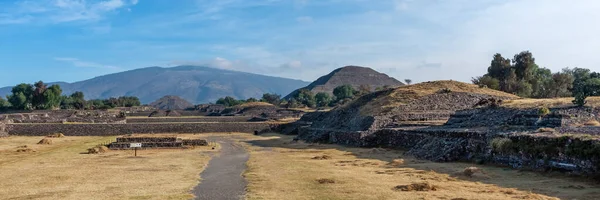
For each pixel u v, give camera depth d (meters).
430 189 28.25
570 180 30.56
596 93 57.31
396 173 36.41
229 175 37.16
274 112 156.00
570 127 39.56
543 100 58.62
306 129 88.00
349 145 66.06
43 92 193.12
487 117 55.06
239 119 132.75
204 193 28.75
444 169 38.09
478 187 29.22
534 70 122.56
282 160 48.06
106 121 115.94
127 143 65.00
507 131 42.91
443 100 78.62
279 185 31.00
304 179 33.50
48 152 58.81
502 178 32.66
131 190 29.75
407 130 57.50
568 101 53.28
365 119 74.50
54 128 96.12
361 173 36.69
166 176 36.69
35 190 30.05
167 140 68.88
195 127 104.88
